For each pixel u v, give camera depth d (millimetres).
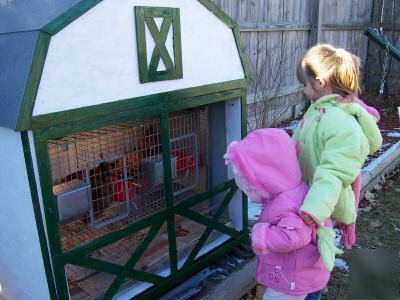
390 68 8008
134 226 2000
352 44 7707
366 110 1959
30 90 1494
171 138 2518
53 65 1559
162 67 1979
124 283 2180
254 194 1690
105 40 1724
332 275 2740
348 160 1573
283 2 5707
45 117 1555
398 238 3215
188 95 2135
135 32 1835
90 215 2184
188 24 2074
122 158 2277
